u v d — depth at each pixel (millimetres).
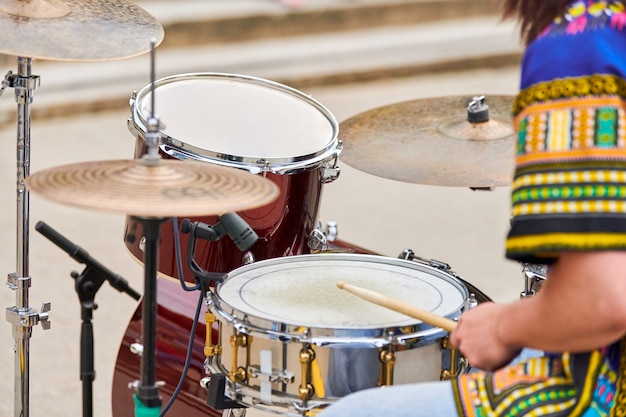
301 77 15898
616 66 3186
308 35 17578
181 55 16203
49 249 9719
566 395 3490
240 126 5797
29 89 5477
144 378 3895
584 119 3150
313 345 4043
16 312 5617
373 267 4977
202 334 5535
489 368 3570
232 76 6266
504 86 16562
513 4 3463
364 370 4074
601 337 3176
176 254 5023
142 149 5461
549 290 3221
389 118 6332
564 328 3191
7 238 9844
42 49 5188
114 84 14883
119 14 5785
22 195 5570
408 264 4984
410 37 18000
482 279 9531
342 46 17312
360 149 5984
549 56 3230
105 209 3336
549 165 3156
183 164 3926
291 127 5926
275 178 5363
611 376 3418
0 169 11719
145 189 3537
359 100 15469
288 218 5508
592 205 3094
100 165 3811
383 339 4062
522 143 3234
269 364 4129
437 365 4227
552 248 3102
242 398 4254
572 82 3182
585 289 3098
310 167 5496
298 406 4098
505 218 11406
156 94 5887
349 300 4473
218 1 17594
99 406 6949
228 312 4281
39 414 6715
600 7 3252
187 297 5746
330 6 17766
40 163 12078
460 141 6000
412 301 4469
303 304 4395
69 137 13203
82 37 5398
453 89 16312
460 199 11961
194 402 5496
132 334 5770
